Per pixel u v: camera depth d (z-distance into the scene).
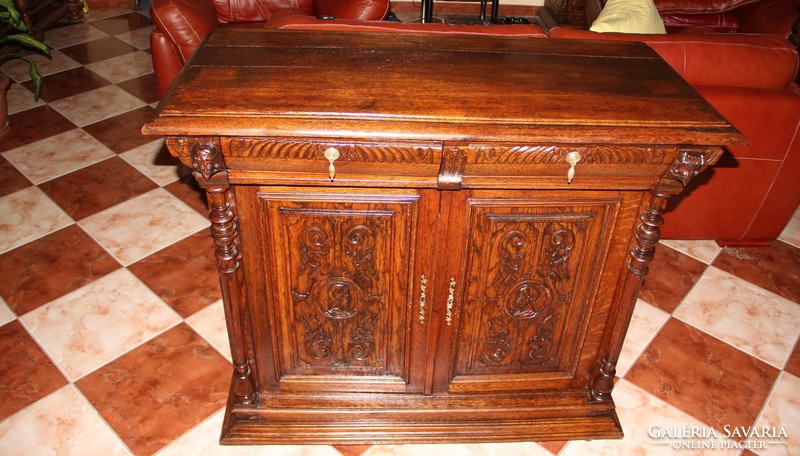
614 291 1.55
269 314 1.54
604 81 1.46
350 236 1.42
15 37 3.08
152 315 2.12
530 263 1.49
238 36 1.61
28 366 1.92
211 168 1.25
